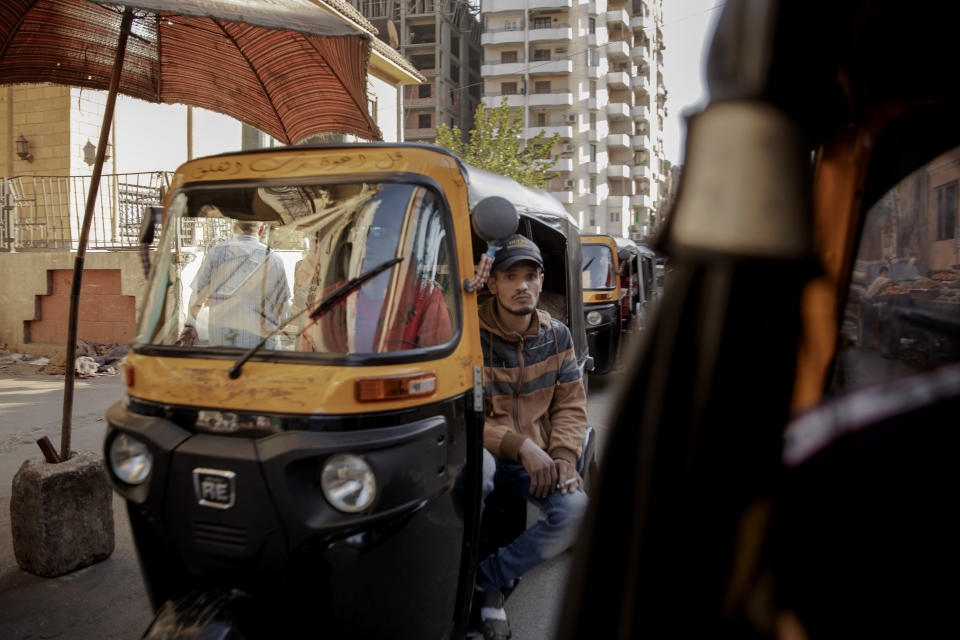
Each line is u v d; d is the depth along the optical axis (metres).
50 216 11.30
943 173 0.44
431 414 2.34
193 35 4.12
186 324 2.54
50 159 12.39
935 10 0.40
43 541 3.65
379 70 18.58
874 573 0.39
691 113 0.41
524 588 3.84
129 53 4.26
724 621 0.38
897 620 0.39
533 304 3.12
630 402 0.40
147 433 2.27
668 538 0.38
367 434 2.15
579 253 4.85
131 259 10.30
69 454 3.88
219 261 2.57
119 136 13.09
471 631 3.02
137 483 2.35
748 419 0.37
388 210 2.46
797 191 0.36
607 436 0.42
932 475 0.40
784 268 0.36
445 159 2.61
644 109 63.03
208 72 4.50
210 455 2.16
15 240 11.46
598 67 60.50
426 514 2.30
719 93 0.39
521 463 3.02
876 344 0.44
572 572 0.43
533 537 2.95
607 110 61.84
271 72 4.41
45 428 6.77
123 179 11.56
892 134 0.45
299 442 2.09
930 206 0.44
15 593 3.52
